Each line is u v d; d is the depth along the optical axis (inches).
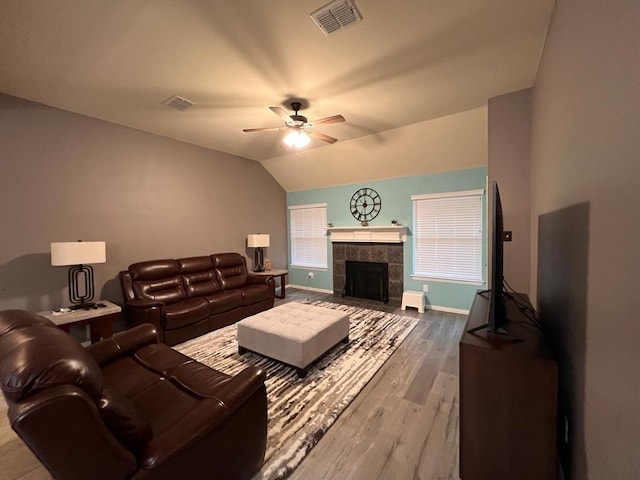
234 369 105.7
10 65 90.4
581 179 46.9
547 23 73.1
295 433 71.7
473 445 55.3
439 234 181.3
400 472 60.4
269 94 111.4
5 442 70.4
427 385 93.5
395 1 65.6
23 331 45.6
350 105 122.6
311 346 100.9
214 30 74.5
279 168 229.3
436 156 167.0
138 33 75.4
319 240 239.0
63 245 108.3
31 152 117.6
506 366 52.2
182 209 174.2
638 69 28.8
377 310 179.6
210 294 164.7
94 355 74.7
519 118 109.5
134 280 140.2
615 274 34.5
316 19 70.8
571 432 52.1
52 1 63.7
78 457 35.2
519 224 109.1
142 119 137.8
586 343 44.3
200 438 46.4
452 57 88.3
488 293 100.0
